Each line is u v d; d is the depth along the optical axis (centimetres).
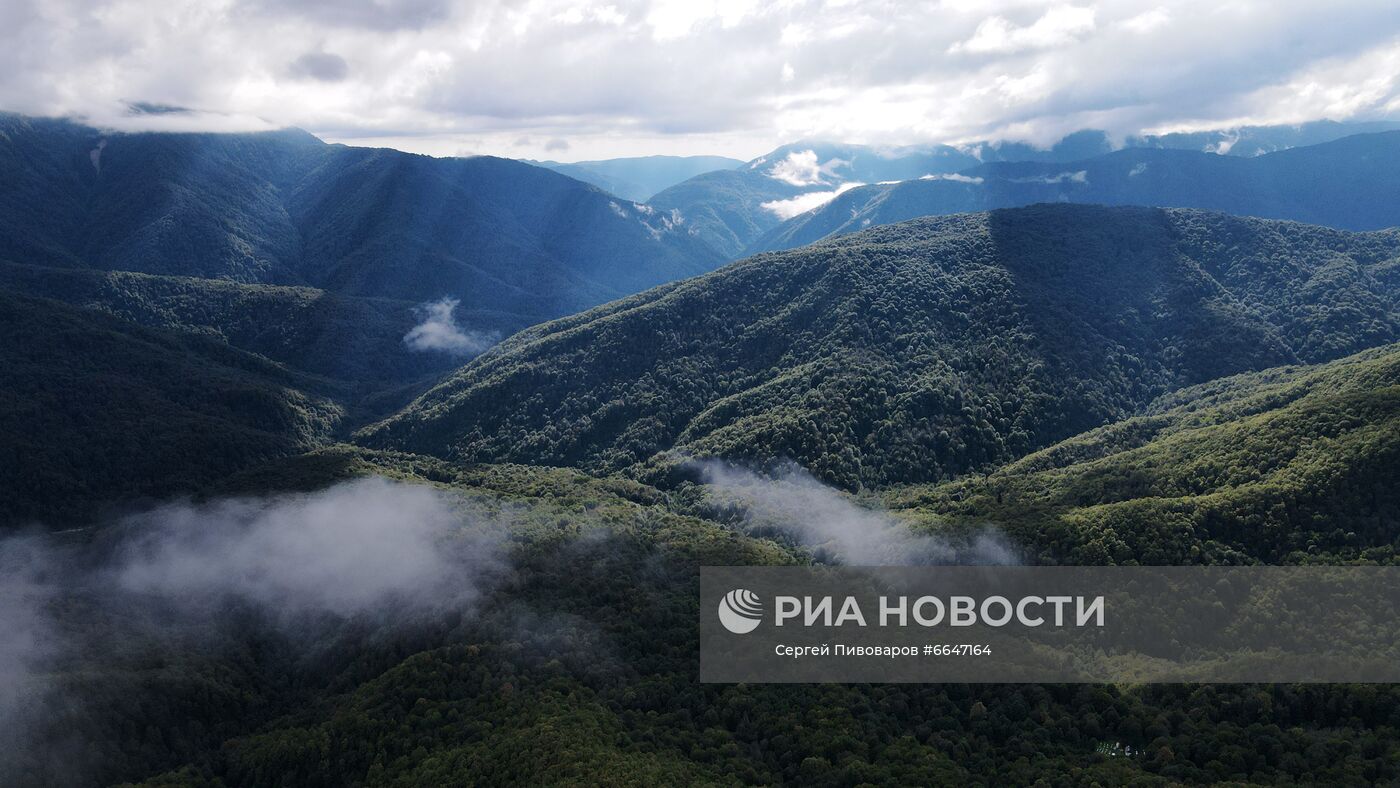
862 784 10081
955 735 11338
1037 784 10144
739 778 10575
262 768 12619
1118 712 11375
